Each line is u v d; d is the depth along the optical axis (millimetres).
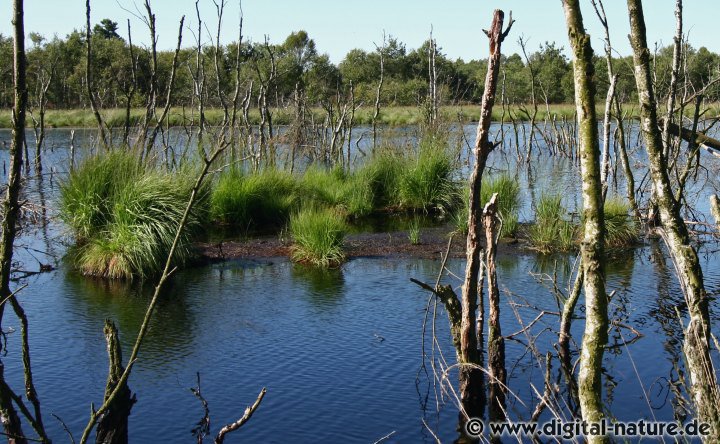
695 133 4383
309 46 41188
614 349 7027
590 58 2852
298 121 19109
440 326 7762
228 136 16578
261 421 5656
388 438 5402
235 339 7438
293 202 14195
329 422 5645
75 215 10453
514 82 42219
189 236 10727
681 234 3490
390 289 9227
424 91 37062
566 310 5762
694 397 3533
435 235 12586
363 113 35750
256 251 11383
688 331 3514
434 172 15102
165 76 32125
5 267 3150
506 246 11609
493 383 5859
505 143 29766
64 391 6207
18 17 2980
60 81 39156
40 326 7863
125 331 7695
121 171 10719
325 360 6867
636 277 9586
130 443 5312
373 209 15148
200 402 5996
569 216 12648
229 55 33156
